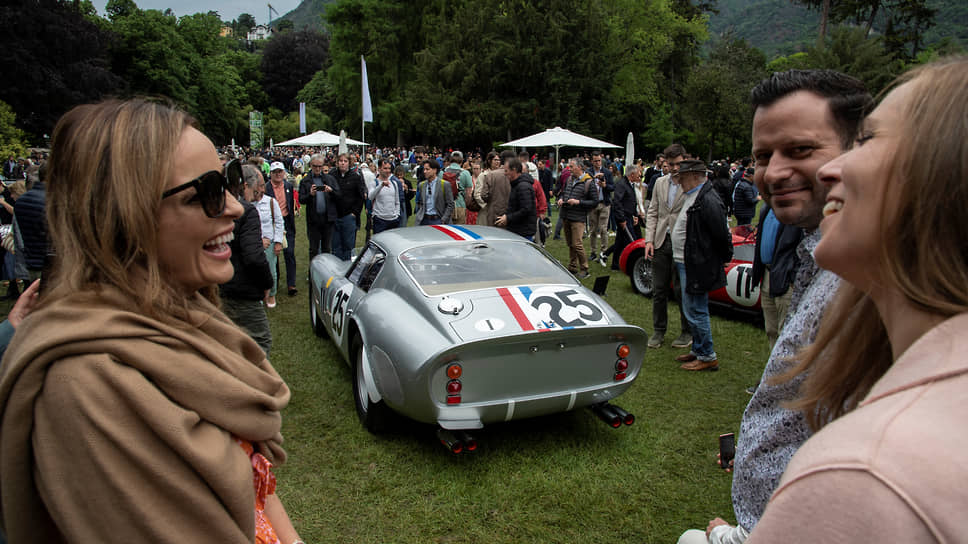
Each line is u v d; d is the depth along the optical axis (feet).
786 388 3.72
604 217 31.60
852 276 2.06
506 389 10.32
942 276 1.66
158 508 2.57
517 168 23.13
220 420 2.91
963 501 1.39
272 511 3.82
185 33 199.93
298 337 18.81
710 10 189.37
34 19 125.80
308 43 290.97
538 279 12.28
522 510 9.71
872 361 2.48
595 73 138.31
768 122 5.03
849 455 1.57
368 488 10.30
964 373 1.57
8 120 97.81
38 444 2.48
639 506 9.86
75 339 2.55
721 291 20.71
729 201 34.24
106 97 3.09
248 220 11.78
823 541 1.53
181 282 3.21
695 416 13.28
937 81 1.77
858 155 1.97
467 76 137.59
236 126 217.97
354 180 26.18
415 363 9.87
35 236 12.94
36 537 2.69
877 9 144.15
